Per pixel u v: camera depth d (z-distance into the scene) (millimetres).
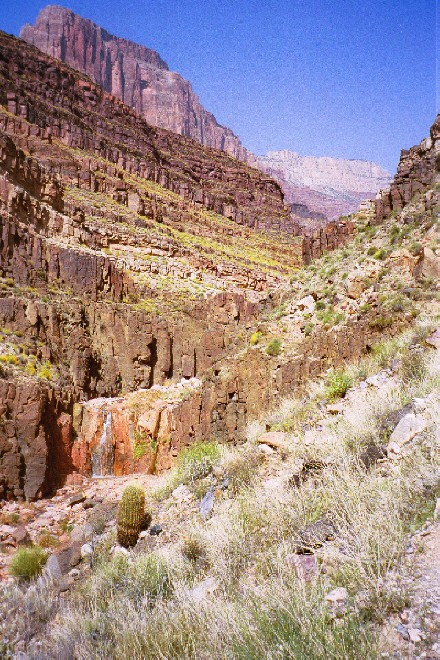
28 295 28562
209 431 18516
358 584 4027
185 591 5887
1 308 25578
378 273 17562
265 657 3666
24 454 20203
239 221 97938
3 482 19406
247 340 20797
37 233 34438
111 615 6258
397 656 3121
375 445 6766
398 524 4508
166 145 107812
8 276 29203
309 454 7898
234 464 10055
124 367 32250
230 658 3938
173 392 28547
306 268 24078
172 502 11039
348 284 18281
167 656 4617
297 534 5355
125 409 25781
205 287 49688
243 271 59500
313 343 16562
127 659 5020
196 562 7148
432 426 6117
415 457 5562
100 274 35562
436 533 4227
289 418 11305
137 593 6801
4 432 19969
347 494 5445
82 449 23922
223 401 18344
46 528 16328
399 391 8430
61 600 8531
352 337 15055
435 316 13273
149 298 40469
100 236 47031
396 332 14086
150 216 65625
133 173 80625
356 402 9234
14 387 20859
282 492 7168
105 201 58750
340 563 4465
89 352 29219
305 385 14570
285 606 4031
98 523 13156
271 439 9953
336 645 3363
